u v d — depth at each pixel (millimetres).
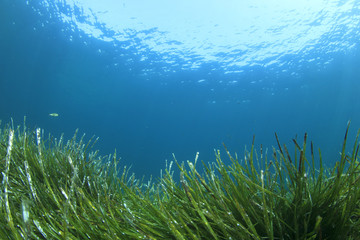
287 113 41750
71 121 42875
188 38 26969
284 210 1688
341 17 23422
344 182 1582
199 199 1645
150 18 25016
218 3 23672
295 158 1699
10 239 1404
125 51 29234
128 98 39156
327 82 33250
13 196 2150
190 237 1505
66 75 33844
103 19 25062
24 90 36719
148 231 1592
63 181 2678
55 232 1510
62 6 23859
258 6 23562
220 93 36656
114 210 1938
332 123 43406
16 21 25688
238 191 1734
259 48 27609
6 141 3477
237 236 1478
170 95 37906
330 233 1560
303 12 23516
